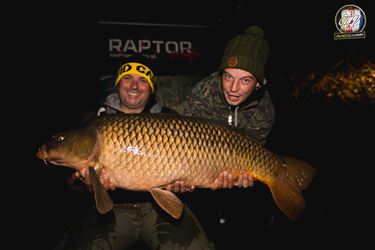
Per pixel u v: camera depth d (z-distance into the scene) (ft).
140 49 7.50
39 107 9.31
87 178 3.33
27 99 9.37
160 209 3.69
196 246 3.40
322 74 7.73
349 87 7.52
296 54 7.93
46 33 8.43
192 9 7.59
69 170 3.91
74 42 8.14
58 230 5.88
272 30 7.97
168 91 7.27
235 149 3.47
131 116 3.26
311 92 7.79
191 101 4.58
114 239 3.48
